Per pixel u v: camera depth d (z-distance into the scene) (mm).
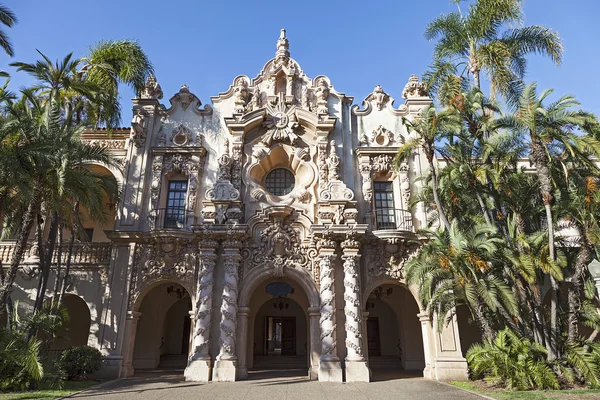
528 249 16250
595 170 16703
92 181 16406
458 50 20406
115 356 18688
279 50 24422
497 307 16641
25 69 18156
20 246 15711
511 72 19188
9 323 16609
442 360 18672
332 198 20688
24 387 14070
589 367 14695
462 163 18000
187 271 20031
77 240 21391
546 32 19281
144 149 22406
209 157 22609
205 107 23547
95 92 19359
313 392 15000
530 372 14664
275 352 30484
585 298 18375
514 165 18469
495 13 19422
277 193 22969
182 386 16219
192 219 21125
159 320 24422
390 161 22500
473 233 16219
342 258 19781
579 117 16125
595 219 16375
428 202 20469
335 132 22875
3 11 18141
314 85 23875
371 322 27984
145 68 21359
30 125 15578
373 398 13773
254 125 22859
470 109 18078
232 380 17859
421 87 23922
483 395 13703
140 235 20266
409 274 17078
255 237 20656
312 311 19438
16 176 14297
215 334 19141
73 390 14719
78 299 24469
